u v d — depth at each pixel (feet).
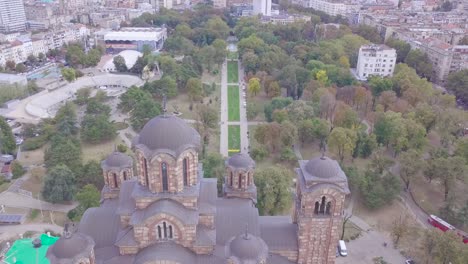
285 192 347.56
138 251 218.79
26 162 463.83
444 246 287.48
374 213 378.94
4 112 599.57
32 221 357.20
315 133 495.82
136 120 551.18
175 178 211.41
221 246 226.38
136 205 217.77
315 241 239.71
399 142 459.73
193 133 220.64
